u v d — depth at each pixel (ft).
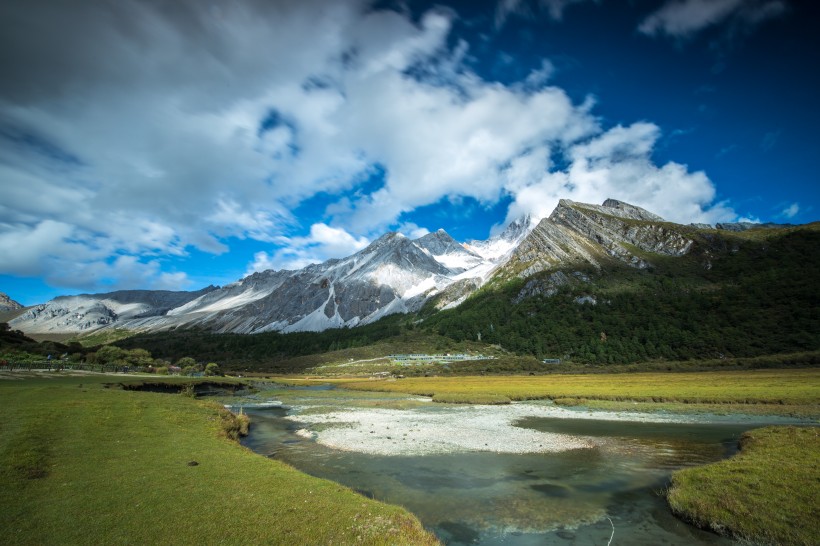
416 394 293.02
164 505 55.52
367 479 86.69
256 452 110.32
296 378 496.64
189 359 450.30
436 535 60.08
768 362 372.58
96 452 79.05
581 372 427.33
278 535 48.75
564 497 76.13
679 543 57.16
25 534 45.57
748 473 75.61
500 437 131.03
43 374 226.99
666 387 251.39
